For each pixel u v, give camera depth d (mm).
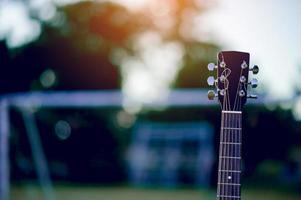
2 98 16188
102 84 32969
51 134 30953
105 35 33469
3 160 16312
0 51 29750
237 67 5805
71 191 27969
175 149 31938
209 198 25328
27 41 31234
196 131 31109
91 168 32375
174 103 17969
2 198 16406
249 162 28719
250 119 26141
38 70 31359
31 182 25422
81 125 31609
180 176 31766
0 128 16188
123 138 33344
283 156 28125
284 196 25844
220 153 5762
